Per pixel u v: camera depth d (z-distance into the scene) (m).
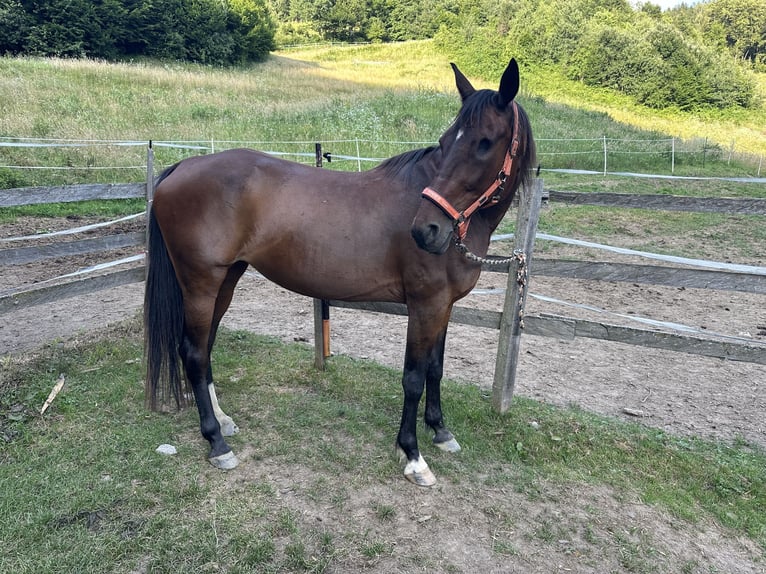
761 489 2.79
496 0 43.00
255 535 2.28
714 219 10.58
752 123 29.23
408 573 2.12
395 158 2.66
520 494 2.67
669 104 30.00
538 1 41.31
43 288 3.43
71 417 3.13
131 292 5.75
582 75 31.62
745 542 2.46
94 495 2.47
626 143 18.81
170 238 2.68
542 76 32.34
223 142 12.80
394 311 3.60
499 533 2.38
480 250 2.56
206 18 30.34
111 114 13.62
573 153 16.34
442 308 2.55
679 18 55.09
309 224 2.55
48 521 2.30
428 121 17.69
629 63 30.31
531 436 3.15
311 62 37.69
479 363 4.41
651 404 3.80
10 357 3.78
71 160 10.21
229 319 5.13
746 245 8.84
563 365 4.46
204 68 27.30
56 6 23.78
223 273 2.69
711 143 20.39
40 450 2.81
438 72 33.50
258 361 4.10
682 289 6.67
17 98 13.06
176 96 17.12
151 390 2.88
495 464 2.92
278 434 3.10
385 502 2.54
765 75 46.75
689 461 2.97
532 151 2.48
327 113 16.97
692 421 3.56
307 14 64.12
